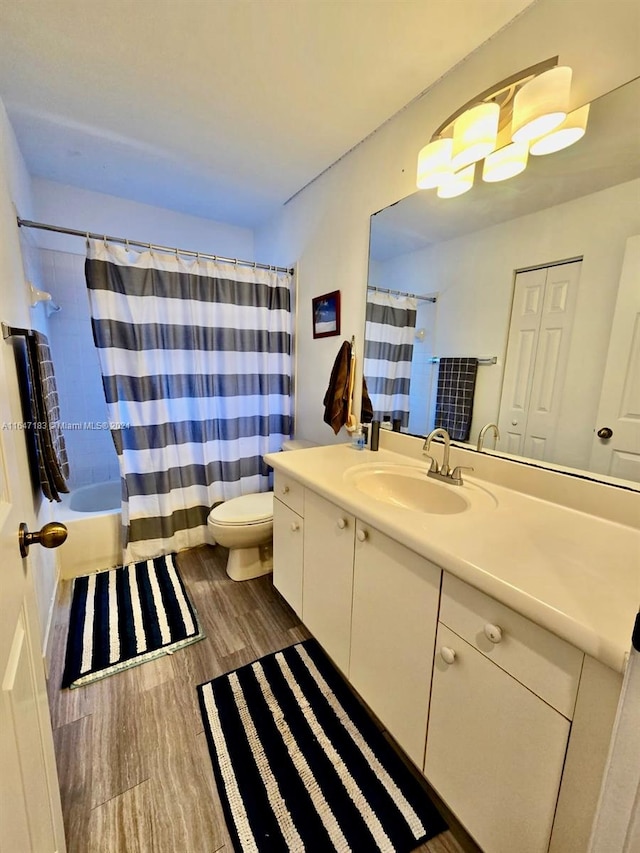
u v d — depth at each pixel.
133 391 1.99
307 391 2.40
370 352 1.85
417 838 0.93
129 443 2.03
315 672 1.42
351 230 1.89
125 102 1.50
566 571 0.73
